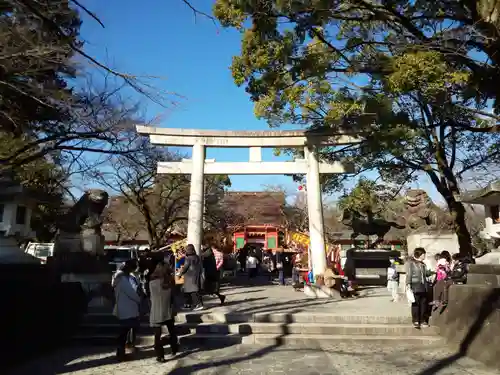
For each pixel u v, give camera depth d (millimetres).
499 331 6504
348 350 7816
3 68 7840
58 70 8742
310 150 15469
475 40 9281
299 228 35031
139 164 11727
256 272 23875
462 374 6289
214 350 7785
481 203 10078
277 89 12961
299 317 9367
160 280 7211
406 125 11453
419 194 14711
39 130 11297
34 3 6594
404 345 8258
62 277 10836
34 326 7246
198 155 15477
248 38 12398
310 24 10297
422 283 8922
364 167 17531
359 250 19688
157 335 7035
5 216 10219
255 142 15688
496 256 8758
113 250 18969
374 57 11039
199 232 14805
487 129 11281
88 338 8336
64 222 11656
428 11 10047
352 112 12273
